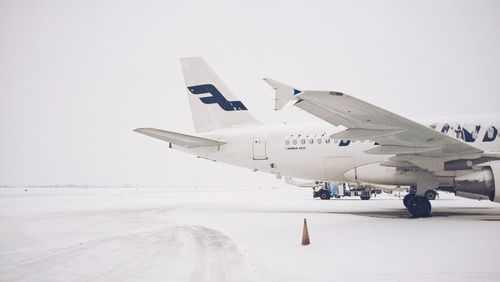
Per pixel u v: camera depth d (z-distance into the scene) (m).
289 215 19.12
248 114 22.19
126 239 12.08
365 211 21.00
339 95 12.63
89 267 8.06
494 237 10.80
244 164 21.55
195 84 22.97
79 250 10.17
